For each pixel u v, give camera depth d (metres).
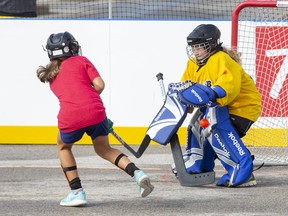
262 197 17.36
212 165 19.27
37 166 21.36
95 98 16.06
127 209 16.12
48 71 16.20
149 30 24.83
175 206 16.41
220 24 24.80
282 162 21.83
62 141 16.19
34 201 16.92
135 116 24.95
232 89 17.89
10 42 24.88
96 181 19.25
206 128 18.45
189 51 20.92
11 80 24.94
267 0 23.70
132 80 24.92
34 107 24.95
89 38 24.92
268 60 24.16
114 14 37.44
